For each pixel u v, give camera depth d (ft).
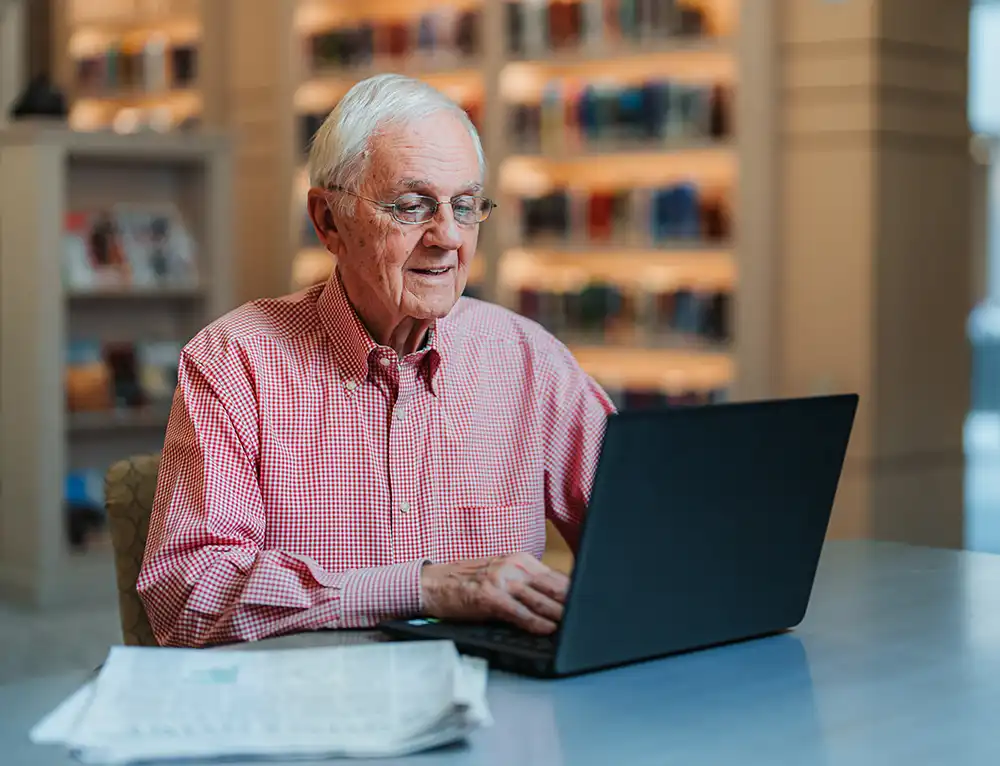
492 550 6.53
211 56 23.63
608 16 19.43
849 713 4.48
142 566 5.95
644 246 19.21
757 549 5.26
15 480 18.22
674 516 4.92
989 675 4.92
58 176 17.76
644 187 19.43
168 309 19.81
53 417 17.87
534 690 4.71
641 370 19.83
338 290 6.40
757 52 17.66
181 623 5.66
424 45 21.16
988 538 23.47
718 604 5.18
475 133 6.31
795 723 4.38
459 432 6.53
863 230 17.25
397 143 6.05
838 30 17.28
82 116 26.40
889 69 17.31
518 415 6.79
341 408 6.32
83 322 19.11
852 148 17.28
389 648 4.79
